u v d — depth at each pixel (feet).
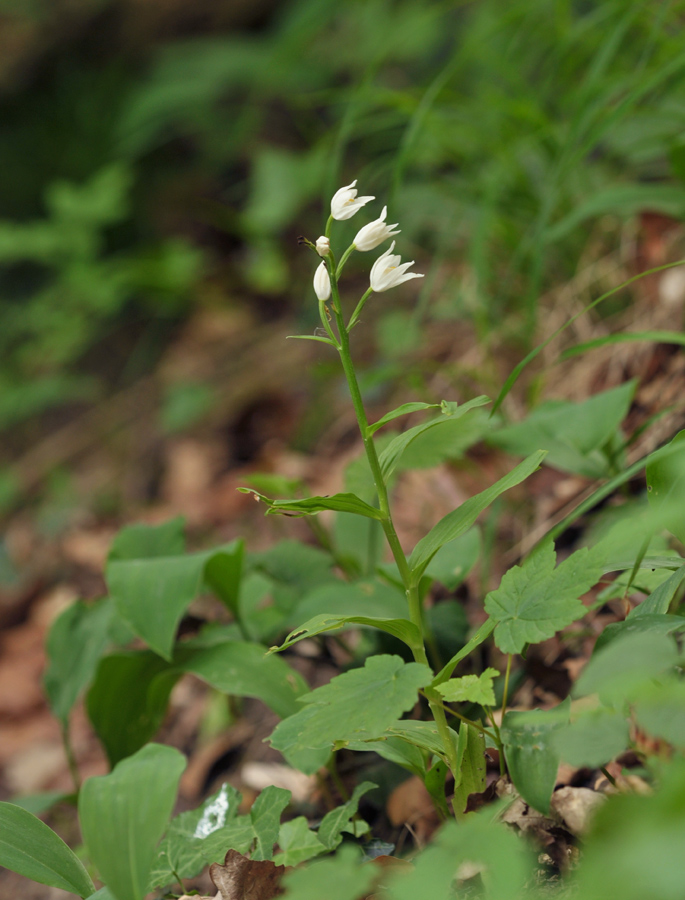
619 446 3.52
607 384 4.29
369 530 3.74
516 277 5.18
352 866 2.25
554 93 5.20
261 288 9.80
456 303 5.83
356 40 10.05
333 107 9.61
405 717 3.14
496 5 6.38
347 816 2.73
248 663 3.22
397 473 4.87
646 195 3.84
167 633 3.19
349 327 2.52
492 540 3.65
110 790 2.82
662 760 2.43
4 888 3.95
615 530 2.48
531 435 3.33
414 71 9.63
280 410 7.84
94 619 3.63
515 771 2.52
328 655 3.61
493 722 2.56
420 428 2.57
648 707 2.25
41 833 2.76
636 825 2.10
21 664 6.68
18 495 9.41
